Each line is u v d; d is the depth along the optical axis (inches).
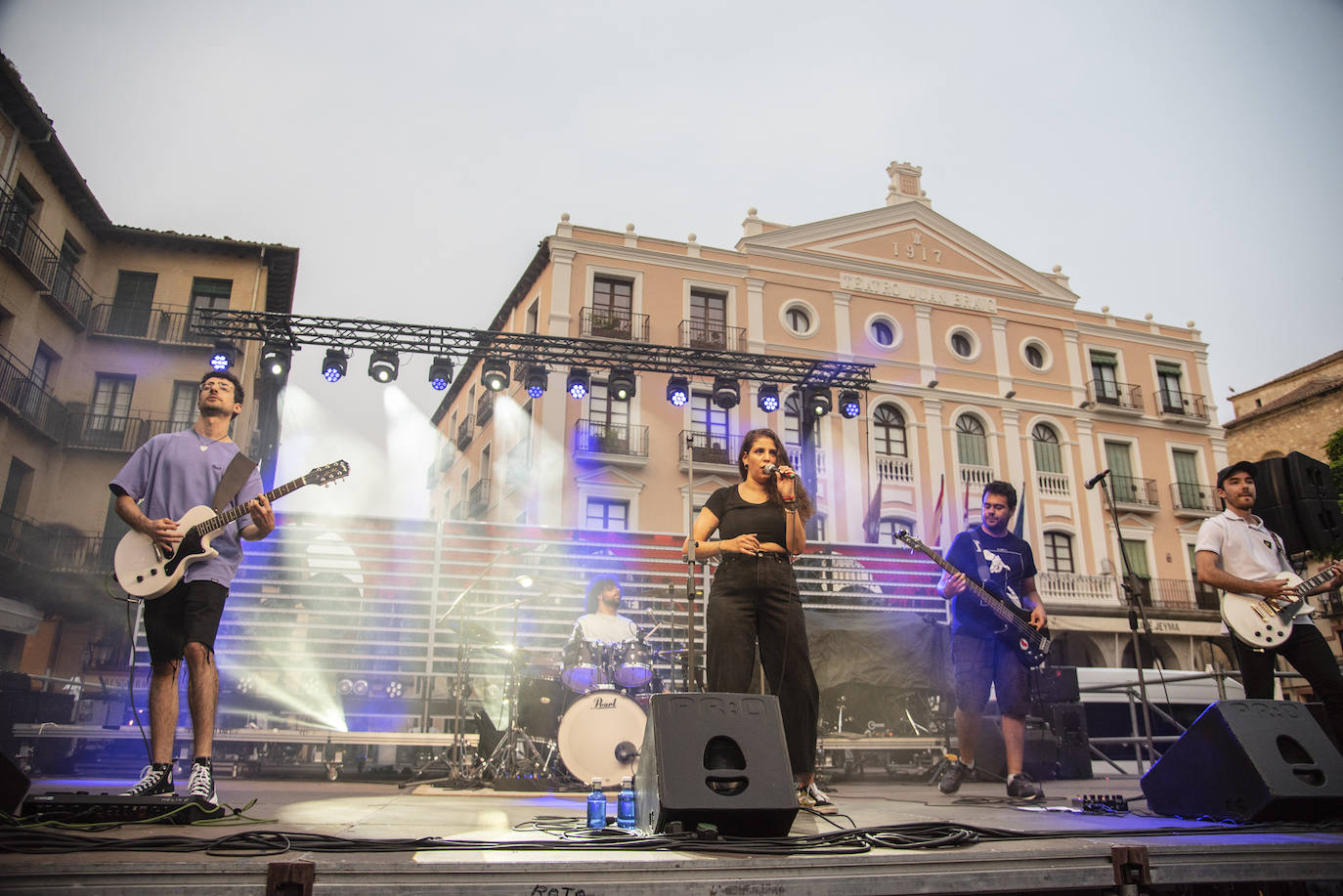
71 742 273.9
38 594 615.5
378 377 385.7
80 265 689.0
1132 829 95.9
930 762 327.3
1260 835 92.0
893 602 355.6
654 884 71.0
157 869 65.4
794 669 119.3
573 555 342.3
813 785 122.0
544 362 411.2
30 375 624.7
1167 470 915.4
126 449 674.2
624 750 195.2
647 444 740.7
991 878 79.0
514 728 235.5
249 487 122.9
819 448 792.3
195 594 114.5
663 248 809.5
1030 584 173.6
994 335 895.1
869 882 75.4
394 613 313.3
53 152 595.5
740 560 122.3
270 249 729.6
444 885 67.9
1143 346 955.3
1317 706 169.2
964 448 855.1
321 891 66.2
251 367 719.1
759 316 810.2
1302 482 159.5
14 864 63.6
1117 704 386.6
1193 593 874.1
